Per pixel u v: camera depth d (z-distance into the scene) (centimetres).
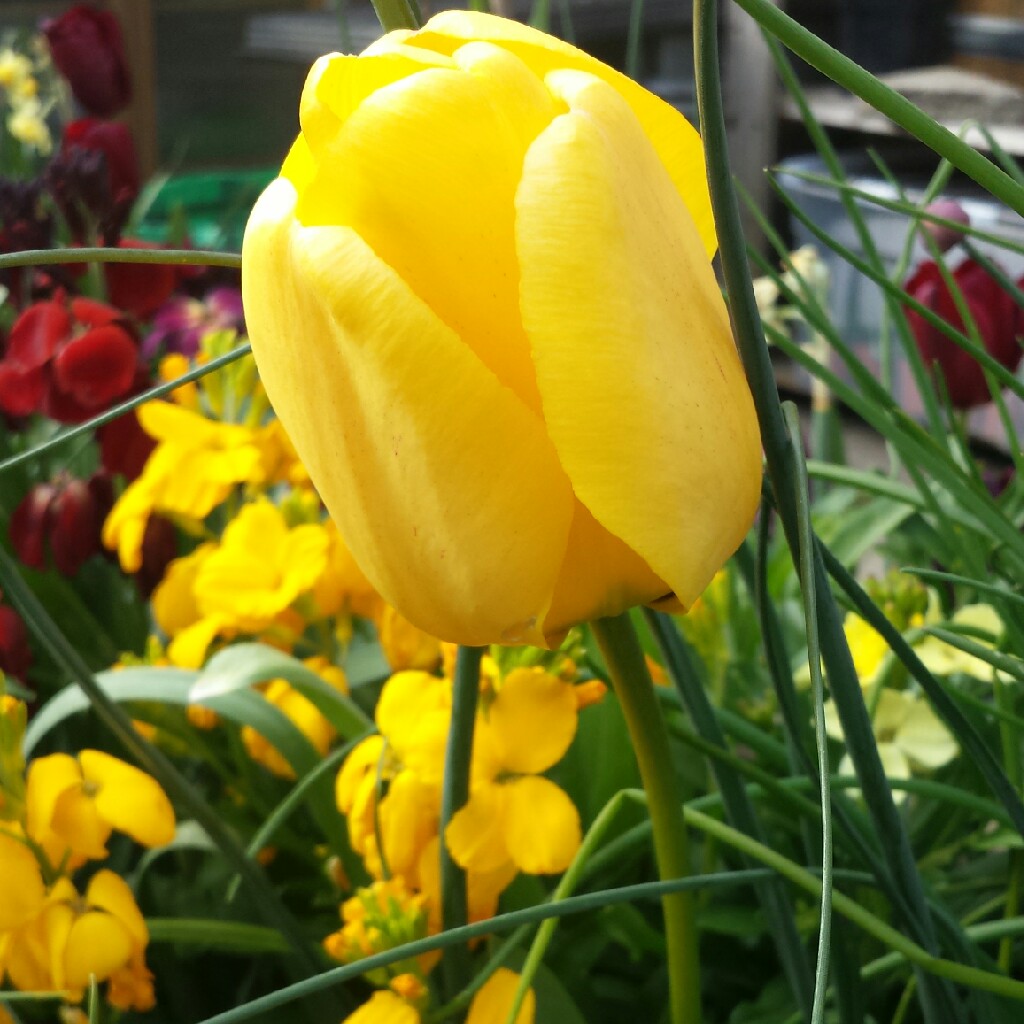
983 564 25
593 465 12
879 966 21
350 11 146
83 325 41
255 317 13
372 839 23
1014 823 18
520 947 24
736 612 32
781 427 14
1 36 146
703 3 12
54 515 40
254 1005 15
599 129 12
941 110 111
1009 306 33
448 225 13
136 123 143
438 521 13
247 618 29
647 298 12
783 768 27
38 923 23
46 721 27
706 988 27
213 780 33
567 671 23
